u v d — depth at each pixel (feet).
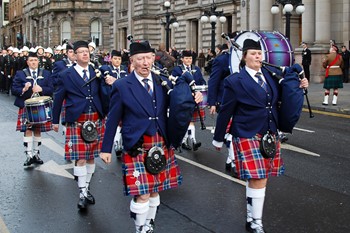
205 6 130.11
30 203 24.18
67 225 21.15
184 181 27.94
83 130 22.99
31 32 287.89
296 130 45.03
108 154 17.71
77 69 23.80
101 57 80.23
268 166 18.69
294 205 23.41
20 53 85.61
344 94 71.87
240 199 24.52
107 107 23.80
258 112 18.48
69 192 26.09
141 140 17.25
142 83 17.58
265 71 19.11
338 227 20.53
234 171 29.12
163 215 22.24
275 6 75.82
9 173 30.12
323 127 46.73
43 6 256.11
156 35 161.38
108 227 20.90
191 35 140.15
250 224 19.72
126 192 17.02
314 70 91.40
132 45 17.48
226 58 29.58
